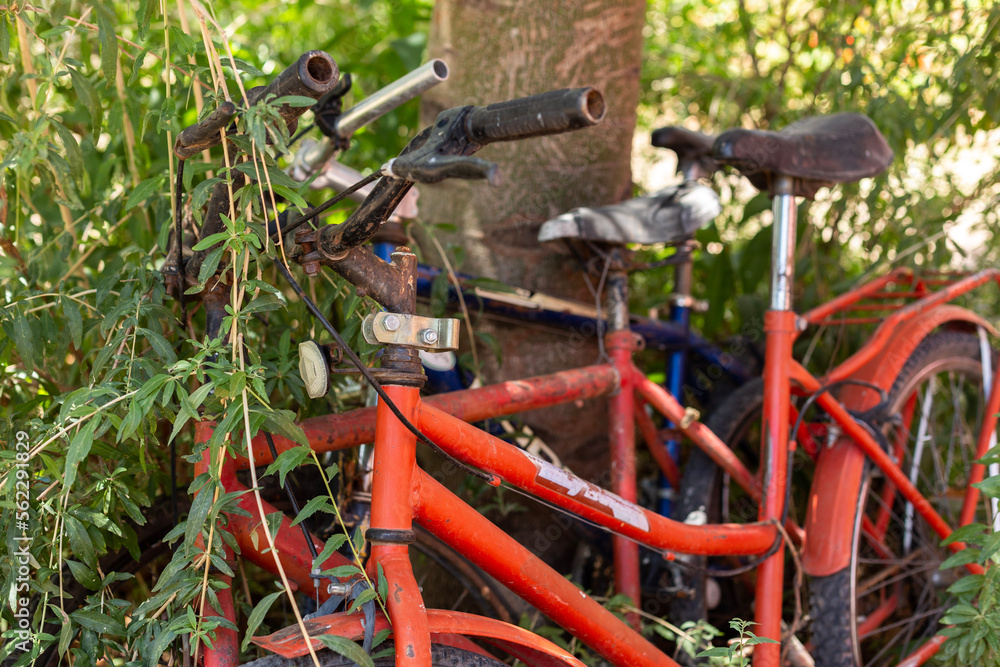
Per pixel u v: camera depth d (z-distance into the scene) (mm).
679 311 1910
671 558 1379
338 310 1486
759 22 2676
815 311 1712
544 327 1728
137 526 1313
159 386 928
